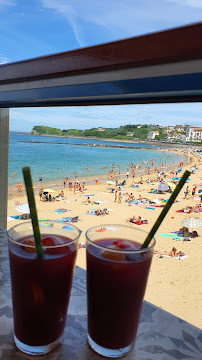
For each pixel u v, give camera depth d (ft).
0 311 1.93
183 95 2.11
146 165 132.57
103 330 1.48
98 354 1.55
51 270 1.40
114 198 61.36
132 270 1.35
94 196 63.10
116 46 2.00
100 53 2.12
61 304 1.50
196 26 1.61
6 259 2.59
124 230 1.59
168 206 1.34
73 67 2.34
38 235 1.34
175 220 44.24
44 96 2.84
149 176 101.65
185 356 1.58
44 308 1.45
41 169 106.11
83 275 2.46
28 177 1.27
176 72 1.78
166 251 31.53
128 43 1.93
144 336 1.75
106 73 2.15
